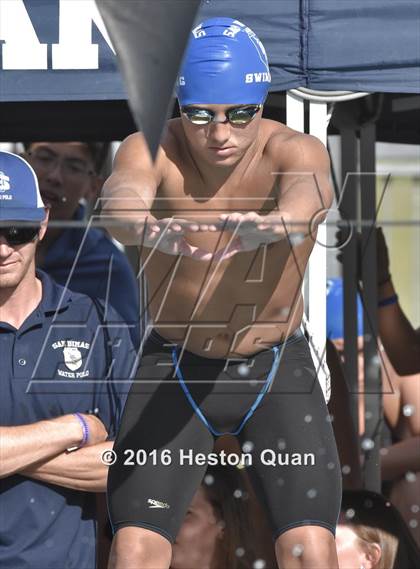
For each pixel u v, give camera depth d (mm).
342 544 11820
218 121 8648
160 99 5855
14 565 10586
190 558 11711
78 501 10969
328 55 10875
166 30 5855
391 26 10867
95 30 11117
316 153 8961
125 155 8961
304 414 9312
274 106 15203
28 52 11172
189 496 9422
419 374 17000
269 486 9227
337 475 9289
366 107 17766
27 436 10586
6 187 10711
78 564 10875
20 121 19234
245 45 8742
